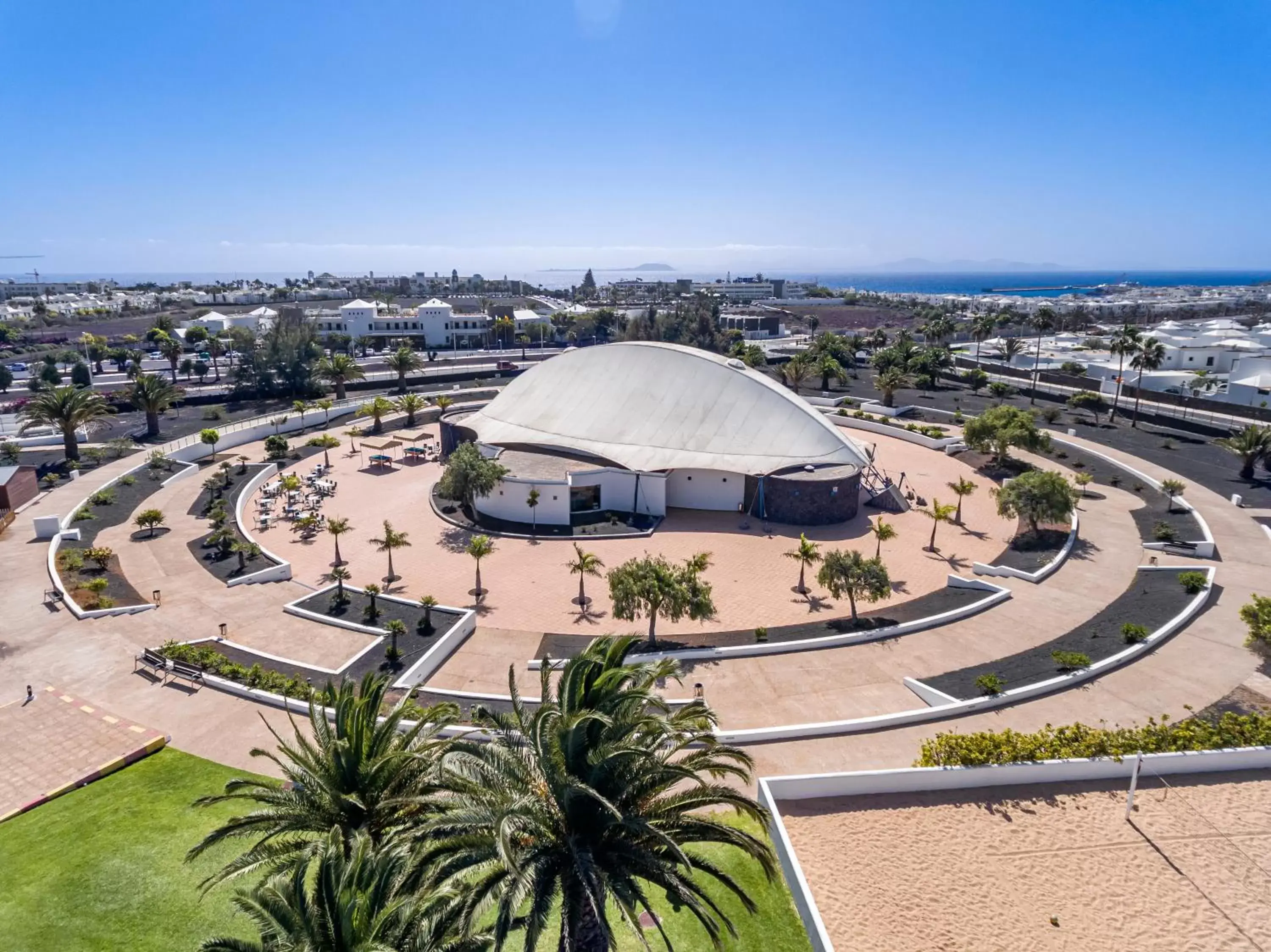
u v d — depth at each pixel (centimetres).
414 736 1889
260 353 9931
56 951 1784
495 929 1517
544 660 1820
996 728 2855
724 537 5244
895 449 7725
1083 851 2219
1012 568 4553
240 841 2162
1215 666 3303
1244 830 2300
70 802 2370
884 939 1914
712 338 14362
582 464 5922
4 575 4300
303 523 5238
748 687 3183
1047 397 10038
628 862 1491
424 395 10300
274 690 3038
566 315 16975
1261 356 9431
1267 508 5584
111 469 6538
